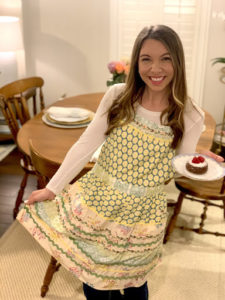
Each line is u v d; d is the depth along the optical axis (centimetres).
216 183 231
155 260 151
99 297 158
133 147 137
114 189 141
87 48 372
